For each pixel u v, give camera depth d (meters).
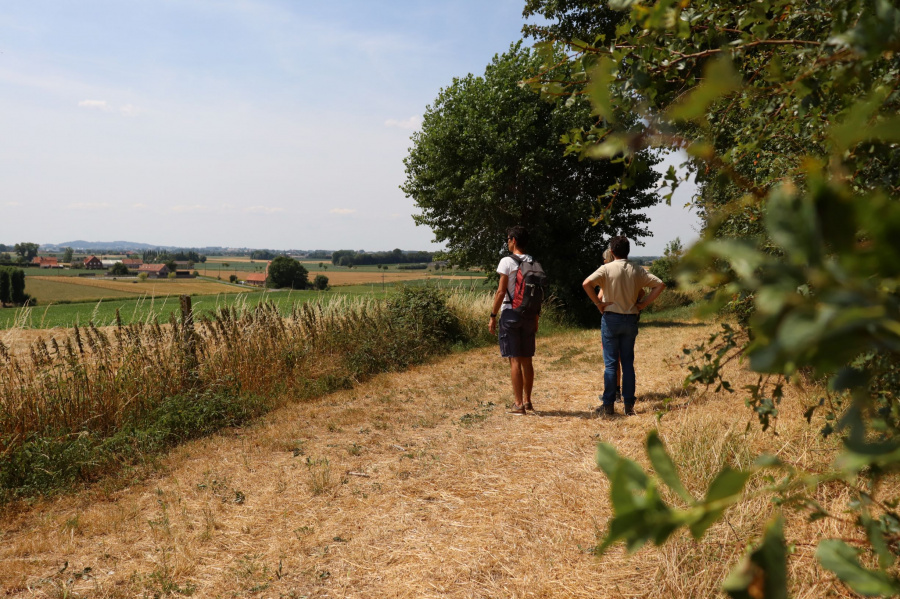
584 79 1.18
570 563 2.76
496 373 8.22
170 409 5.60
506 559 2.90
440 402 6.55
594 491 3.56
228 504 3.89
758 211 1.42
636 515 0.33
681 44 1.08
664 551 2.49
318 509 3.74
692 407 4.66
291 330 8.35
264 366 7.27
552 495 3.59
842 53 0.77
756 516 2.35
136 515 3.78
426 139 17.89
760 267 0.28
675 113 0.37
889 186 1.08
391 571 2.93
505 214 16.91
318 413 6.23
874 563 1.67
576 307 16.92
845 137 0.31
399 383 7.76
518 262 5.70
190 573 3.03
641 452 3.83
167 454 5.02
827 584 1.77
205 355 7.01
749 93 1.08
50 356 5.50
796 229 0.25
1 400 4.91
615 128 1.10
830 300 0.24
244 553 3.22
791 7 1.08
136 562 3.17
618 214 17.55
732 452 3.06
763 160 1.76
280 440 5.25
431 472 4.26
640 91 1.06
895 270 0.24
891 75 0.85
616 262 5.31
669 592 2.31
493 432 5.17
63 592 2.88
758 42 0.98
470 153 16.58
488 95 16.55
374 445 5.04
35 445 4.56
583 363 8.73
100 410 5.46
